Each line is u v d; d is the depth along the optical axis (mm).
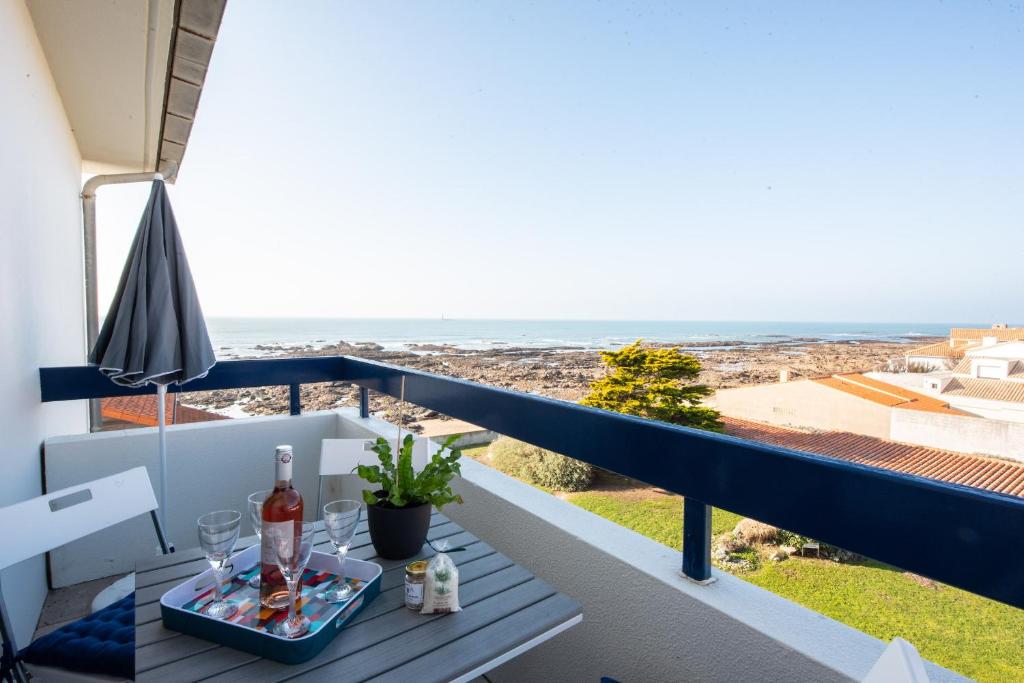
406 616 812
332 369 2590
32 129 2031
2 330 1614
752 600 944
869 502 720
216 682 646
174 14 1928
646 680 1046
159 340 1739
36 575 1880
